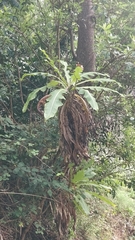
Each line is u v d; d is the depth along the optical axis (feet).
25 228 14.47
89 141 16.76
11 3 14.19
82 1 16.79
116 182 17.48
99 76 16.56
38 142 14.03
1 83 15.38
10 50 15.60
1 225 13.64
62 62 12.62
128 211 23.66
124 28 17.89
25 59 16.53
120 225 21.91
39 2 16.31
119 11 17.94
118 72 16.88
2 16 14.58
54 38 17.04
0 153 12.86
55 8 16.69
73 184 13.42
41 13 16.44
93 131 13.57
